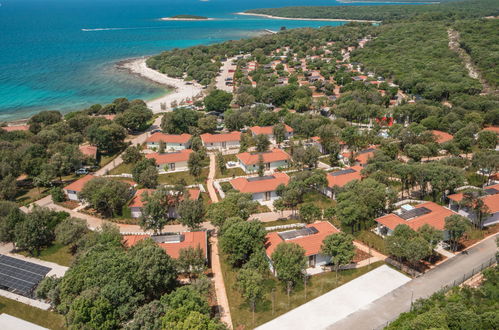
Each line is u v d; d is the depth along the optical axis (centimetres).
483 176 11306
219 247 8594
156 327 5609
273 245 7956
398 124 16325
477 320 5441
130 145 16000
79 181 11756
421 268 7544
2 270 7819
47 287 7075
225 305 6856
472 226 8856
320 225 8656
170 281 6888
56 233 8644
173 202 9944
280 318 6425
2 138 15112
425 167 10206
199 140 15112
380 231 8925
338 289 7069
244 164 12812
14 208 9506
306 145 14912
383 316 6325
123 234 9069
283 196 10056
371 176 10469
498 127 15612
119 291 6128
